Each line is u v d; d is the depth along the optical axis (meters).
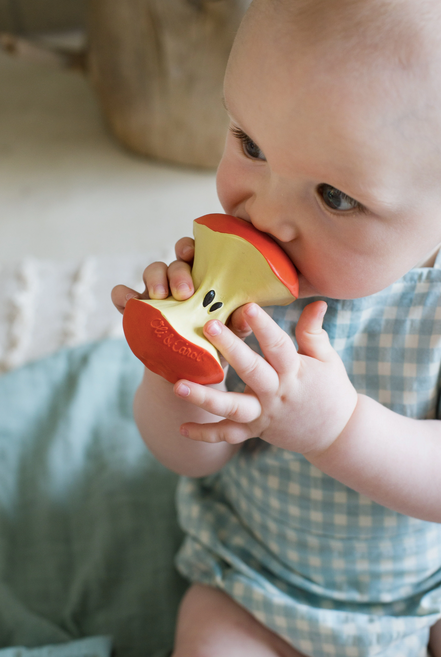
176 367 0.46
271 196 0.46
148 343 0.46
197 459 0.68
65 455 0.97
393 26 0.39
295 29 0.41
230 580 0.73
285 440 0.54
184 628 0.74
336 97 0.40
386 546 0.69
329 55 0.40
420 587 0.71
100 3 1.67
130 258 1.46
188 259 0.55
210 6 1.52
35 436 1.00
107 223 1.68
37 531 0.91
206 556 0.76
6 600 0.82
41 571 0.88
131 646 0.81
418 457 0.59
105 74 1.78
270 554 0.74
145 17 1.59
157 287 0.52
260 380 0.48
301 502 0.69
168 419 0.63
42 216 1.70
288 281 0.47
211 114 1.72
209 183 1.83
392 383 0.63
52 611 0.85
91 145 1.97
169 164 1.89
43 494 0.94
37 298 1.34
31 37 2.52
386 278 0.48
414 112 0.39
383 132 0.40
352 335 0.61
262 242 0.47
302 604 0.70
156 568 0.86
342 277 0.48
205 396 0.46
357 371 0.63
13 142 1.98
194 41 1.60
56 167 1.88
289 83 0.41
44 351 1.23
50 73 2.31
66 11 2.55
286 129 0.42
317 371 0.52
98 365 1.07
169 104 1.72
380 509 0.67
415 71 0.39
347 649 0.68
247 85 0.43
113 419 1.02
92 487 0.95
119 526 0.89
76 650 0.73
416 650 0.69
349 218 0.44
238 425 0.52
